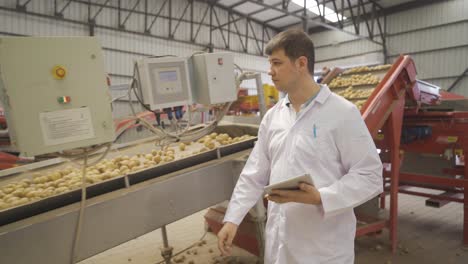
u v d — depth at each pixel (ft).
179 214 5.71
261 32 43.39
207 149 6.77
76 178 5.72
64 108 4.12
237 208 4.80
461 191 11.19
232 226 4.68
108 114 4.48
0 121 15.34
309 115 4.27
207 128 6.83
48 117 4.00
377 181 3.94
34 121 3.92
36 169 7.30
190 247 9.56
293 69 4.09
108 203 4.78
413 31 37.37
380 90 8.74
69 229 4.42
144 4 30.50
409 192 11.60
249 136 7.93
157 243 10.44
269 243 4.66
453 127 10.20
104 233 4.75
